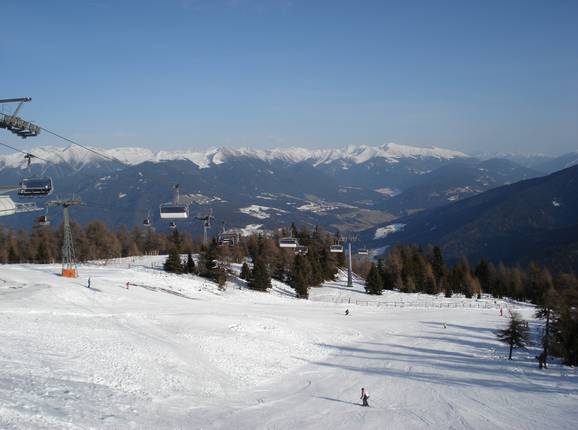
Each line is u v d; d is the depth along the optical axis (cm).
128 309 6981
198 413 3656
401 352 6931
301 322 8062
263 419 3753
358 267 19025
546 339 6662
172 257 11162
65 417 2847
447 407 4428
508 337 7131
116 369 4294
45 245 13600
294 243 12238
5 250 13725
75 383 3644
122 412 3234
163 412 3478
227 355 5719
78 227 15000
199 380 4603
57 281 7700
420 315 10269
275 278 13788
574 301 7544
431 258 18112
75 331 5253
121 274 9488
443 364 6291
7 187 4559
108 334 5381
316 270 13900
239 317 7481
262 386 4912
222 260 12050
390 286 14788
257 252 15262
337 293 12962
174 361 4934
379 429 3738
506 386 5294
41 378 3575
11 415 2680
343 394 4766
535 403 4659
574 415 4303
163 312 7175
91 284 7969
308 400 4488
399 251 18612
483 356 6962
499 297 15812
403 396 4778
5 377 3419
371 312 10319
